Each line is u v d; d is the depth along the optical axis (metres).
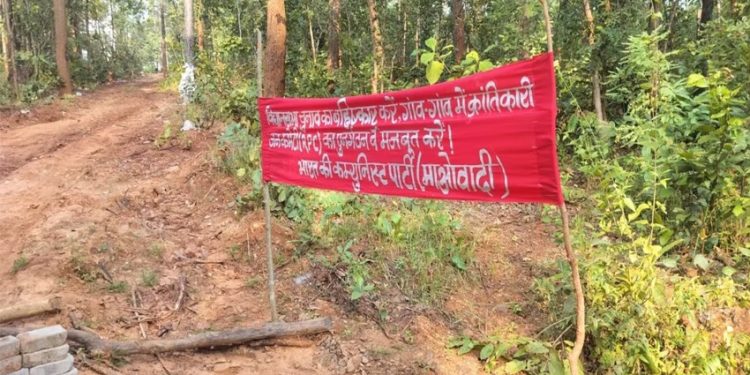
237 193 6.05
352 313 4.05
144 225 5.45
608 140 6.08
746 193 4.50
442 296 4.25
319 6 15.18
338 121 3.46
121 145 8.88
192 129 9.05
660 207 4.21
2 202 6.29
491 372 3.51
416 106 2.98
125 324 3.87
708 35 7.19
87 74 22.67
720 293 3.79
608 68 7.15
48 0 20.77
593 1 7.43
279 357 3.58
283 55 8.95
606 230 4.01
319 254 4.81
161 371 3.36
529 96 2.45
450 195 2.89
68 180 6.91
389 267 4.53
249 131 8.07
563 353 3.52
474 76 2.65
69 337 3.42
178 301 4.18
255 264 4.81
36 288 4.24
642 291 3.54
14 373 2.73
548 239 5.25
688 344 3.42
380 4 14.70
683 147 4.77
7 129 11.03
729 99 4.23
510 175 2.58
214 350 3.62
